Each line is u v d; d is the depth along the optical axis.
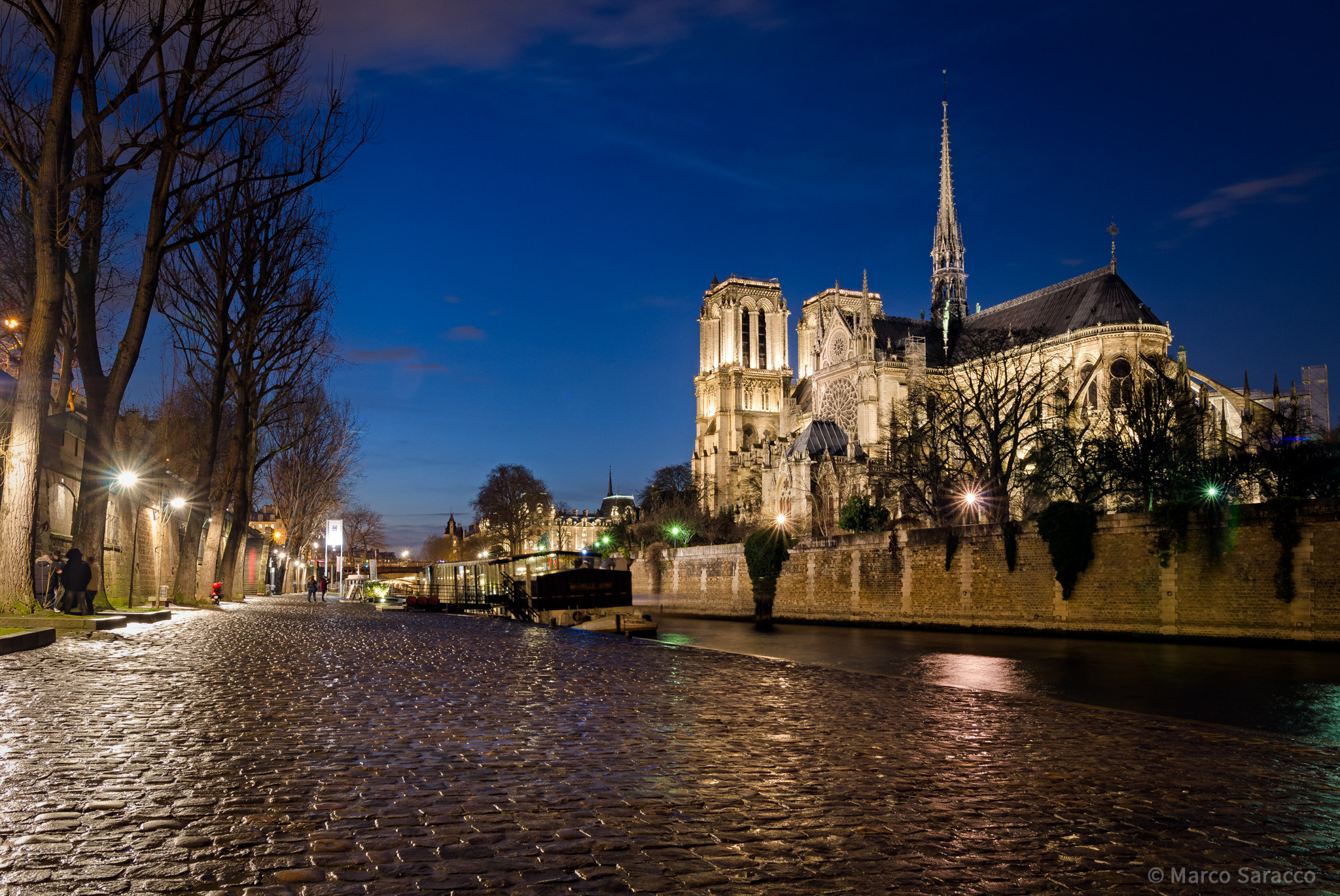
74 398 45.78
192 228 43.59
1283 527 40.47
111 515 46.81
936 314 132.88
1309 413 78.81
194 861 7.12
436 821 8.41
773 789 10.11
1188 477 61.25
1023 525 52.78
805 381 170.62
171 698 15.33
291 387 55.84
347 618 48.00
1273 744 14.03
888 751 12.59
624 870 7.23
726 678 21.83
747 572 80.56
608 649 30.23
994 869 7.59
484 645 31.05
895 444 77.31
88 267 30.52
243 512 58.91
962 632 56.41
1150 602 45.97
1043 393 88.69
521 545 168.50
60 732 12.07
